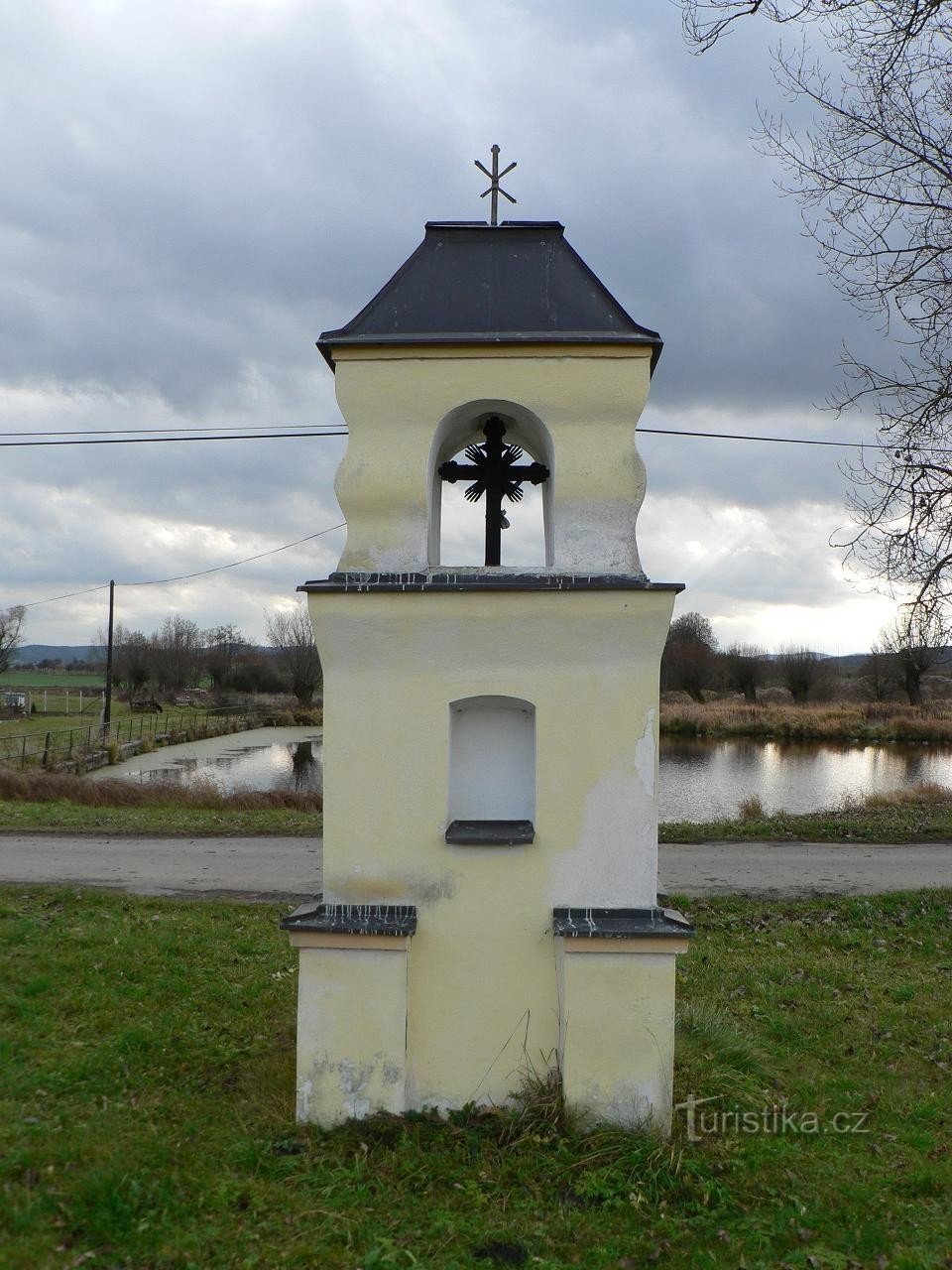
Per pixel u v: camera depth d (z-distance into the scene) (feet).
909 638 44.37
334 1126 16.52
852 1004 25.22
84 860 43.16
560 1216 14.40
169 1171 14.97
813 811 70.23
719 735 140.67
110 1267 12.71
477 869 16.92
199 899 35.70
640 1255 13.69
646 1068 16.31
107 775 96.78
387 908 16.94
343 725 17.06
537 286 17.79
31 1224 13.28
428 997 16.90
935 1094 19.76
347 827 17.03
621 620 16.79
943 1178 16.16
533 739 17.74
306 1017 16.65
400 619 16.88
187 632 243.40
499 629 16.88
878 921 33.96
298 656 218.18
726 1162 16.05
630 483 17.33
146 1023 21.67
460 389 17.30
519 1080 16.83
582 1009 16.33
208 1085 18.60
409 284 17.81
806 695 208.23
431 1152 15.79
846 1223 14.79
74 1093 17.85
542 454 20.27
